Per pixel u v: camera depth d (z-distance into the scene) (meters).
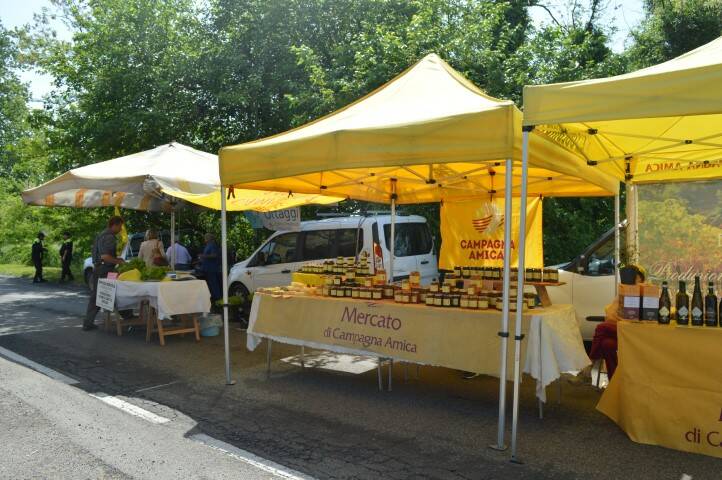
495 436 4.52
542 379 4.65
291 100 11.27
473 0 11.56
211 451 4.24
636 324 4.33
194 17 14.90
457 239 7.95
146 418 5.01
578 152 5.32
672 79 3.43
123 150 14.45
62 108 15.42
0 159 38.66
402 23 12.22
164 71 13.80
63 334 9.12
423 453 4.19
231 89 13.05
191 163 9.27
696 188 6.69
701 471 3.79
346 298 5.95
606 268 7.39
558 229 10.48
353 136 4.80
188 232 15.60
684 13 14.66
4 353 7.70
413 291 5.55
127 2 14.59
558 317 4.97
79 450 4.26
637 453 4.12
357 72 10.66
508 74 10.66
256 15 13.34
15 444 4.38
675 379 4.16
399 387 5.98
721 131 5.32
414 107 5.17
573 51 11.28
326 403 5.42
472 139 4.20
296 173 5.24
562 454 4.13
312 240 9.82
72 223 18.62
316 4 13.22
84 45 15.14
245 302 9.96
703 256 6.69
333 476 3.81
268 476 3.80
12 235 30.77
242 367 6.90
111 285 8.67
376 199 8.10
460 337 5.00
